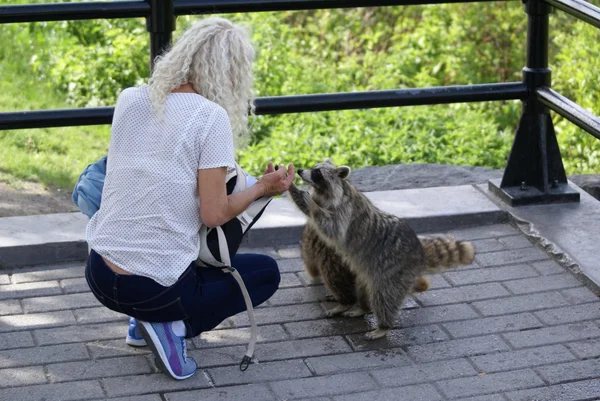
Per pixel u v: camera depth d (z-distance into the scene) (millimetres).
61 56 9539
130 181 3631
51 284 4738
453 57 11672
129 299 3674
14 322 4367
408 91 5398
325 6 5141
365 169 6512
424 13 12500
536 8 5453
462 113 10266
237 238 3900
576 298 4699
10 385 3877
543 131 5648
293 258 5137
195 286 3785
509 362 4133
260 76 9969
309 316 4539
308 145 8586
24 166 6660
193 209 3676
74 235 5031
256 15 11250
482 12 12023
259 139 9273
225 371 4031
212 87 3635
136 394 3838
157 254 3648
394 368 4086
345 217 4359
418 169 6484
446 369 4078
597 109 9961
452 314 4559
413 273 4387
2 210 5766
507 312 4570
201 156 3600
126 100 3684
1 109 8102
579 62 10367
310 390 3902
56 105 8656
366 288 4426
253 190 3773
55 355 4113
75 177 6633
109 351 4160
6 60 9320
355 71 11516
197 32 3664
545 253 5176
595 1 9445
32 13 4727
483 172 6375
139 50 9461
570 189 5719
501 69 11867
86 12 4805
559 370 4062
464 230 5488
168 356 3867
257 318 4496
